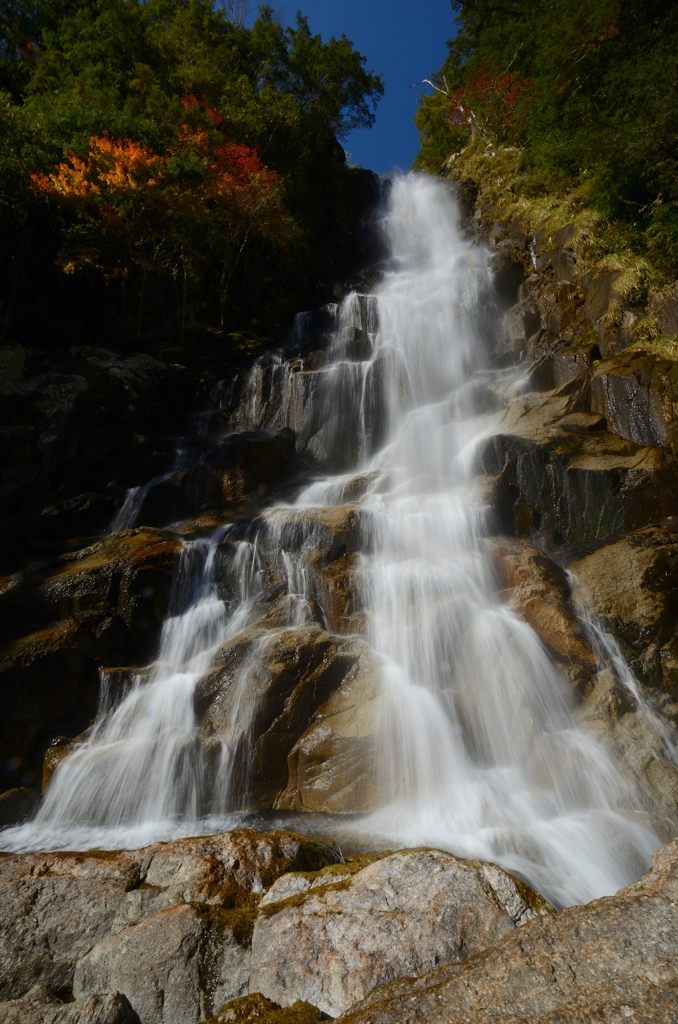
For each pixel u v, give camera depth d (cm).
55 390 1338
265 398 1509
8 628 832
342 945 316
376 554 959
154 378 1522
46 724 780
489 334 1652
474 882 334
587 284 1468
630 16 1770
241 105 2291
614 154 1557
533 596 835
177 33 2436
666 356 1132
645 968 256
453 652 779
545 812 625
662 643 791
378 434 1426
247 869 402
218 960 334
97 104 1862
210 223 1830
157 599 888
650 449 1010
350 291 2162
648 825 595
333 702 746
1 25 2291
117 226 1617
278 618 857
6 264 1597
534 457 1038
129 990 334
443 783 659
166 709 761
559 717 719
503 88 2592
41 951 377
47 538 1093
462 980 269
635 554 882
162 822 671
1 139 1474
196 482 1197
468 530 953
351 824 636
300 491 1213
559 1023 239
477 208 2375
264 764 711
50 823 688
